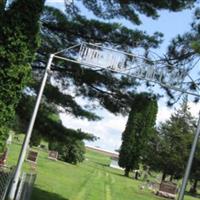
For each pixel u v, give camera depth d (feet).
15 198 53.78
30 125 56.90
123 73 59.98
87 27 71.15
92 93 77.41
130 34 71.00
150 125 224.53
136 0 69.46
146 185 161.89
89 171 176.35
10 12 49.34
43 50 72.64
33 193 77.61
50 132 77.66
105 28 71.00
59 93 76.13
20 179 54.39
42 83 58.70
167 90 70.13
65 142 79.10
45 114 76.48
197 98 63.21
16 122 77.36
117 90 76.07
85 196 94.43
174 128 225.35
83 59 59.67
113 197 105.50
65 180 115.65
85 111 78.48
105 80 75.41
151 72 59.82
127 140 225.35
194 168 204.13
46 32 72.69
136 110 76.54
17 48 49.14
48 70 59.16
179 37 65.77
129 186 152.15
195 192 222.07
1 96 48.85
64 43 72.84
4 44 48.96
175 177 226.79
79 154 197.36
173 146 224.33
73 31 71.92
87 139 79.71
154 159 225.76
